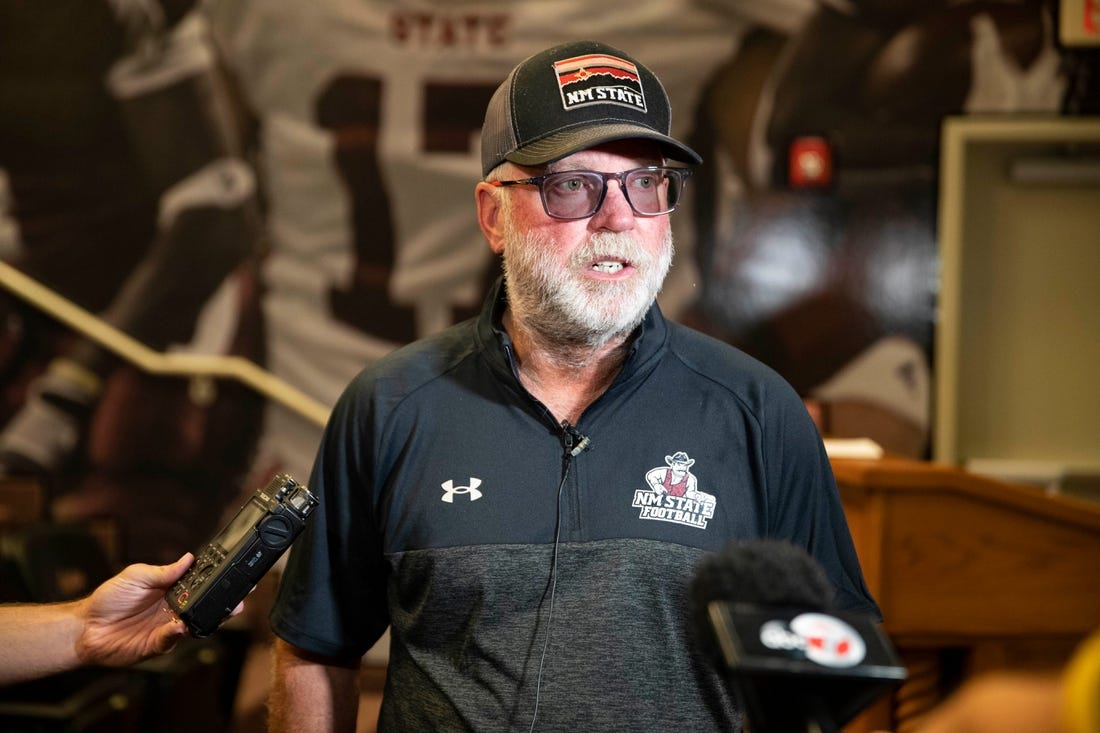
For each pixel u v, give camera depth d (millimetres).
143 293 4395
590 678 1215
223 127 4355
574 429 1310
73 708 2750
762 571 793
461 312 4375
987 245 4473
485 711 1222
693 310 4340
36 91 4363
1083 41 4141
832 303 4301
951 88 4227
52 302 4367
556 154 1270
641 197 1327
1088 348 4469
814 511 1329
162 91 4352
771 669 687
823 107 4262
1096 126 4176
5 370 4418
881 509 1743
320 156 4348
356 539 1380
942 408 4277
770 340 4324
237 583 1267
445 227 4359
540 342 1353
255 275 4391
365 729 3320
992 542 1741
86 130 4367
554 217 1308
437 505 1299
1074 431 4477
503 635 1245
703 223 4320
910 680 1799
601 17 4270
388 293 4383
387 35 4305
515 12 4281
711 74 4281
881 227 4273
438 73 4312
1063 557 1746
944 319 4262
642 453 1299
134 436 4418
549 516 1277
